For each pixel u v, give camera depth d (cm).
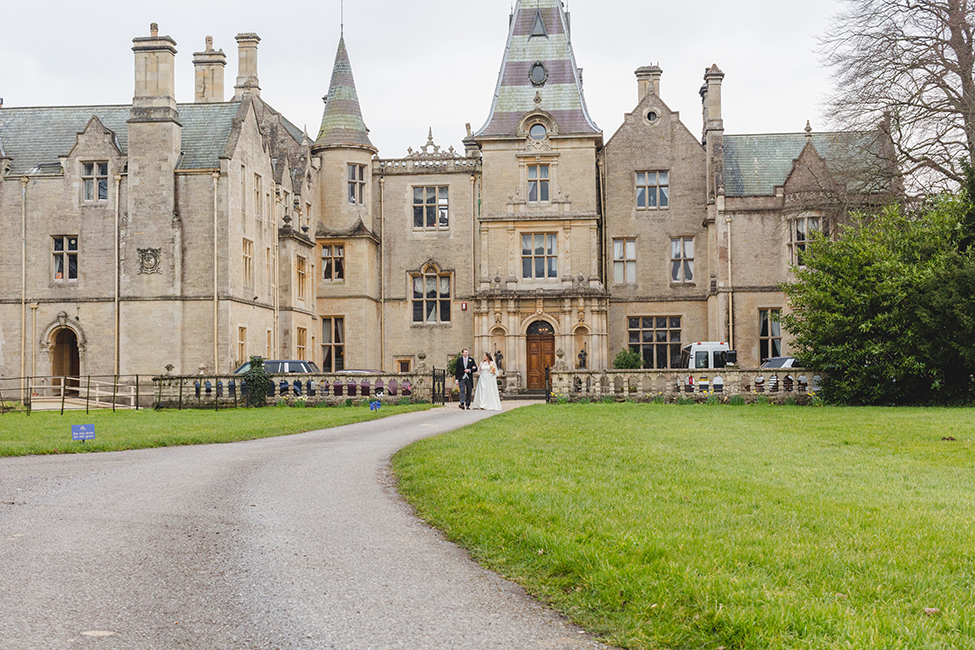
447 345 4975
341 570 823
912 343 2869
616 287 4831
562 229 4688
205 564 839
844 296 2998
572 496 1073
